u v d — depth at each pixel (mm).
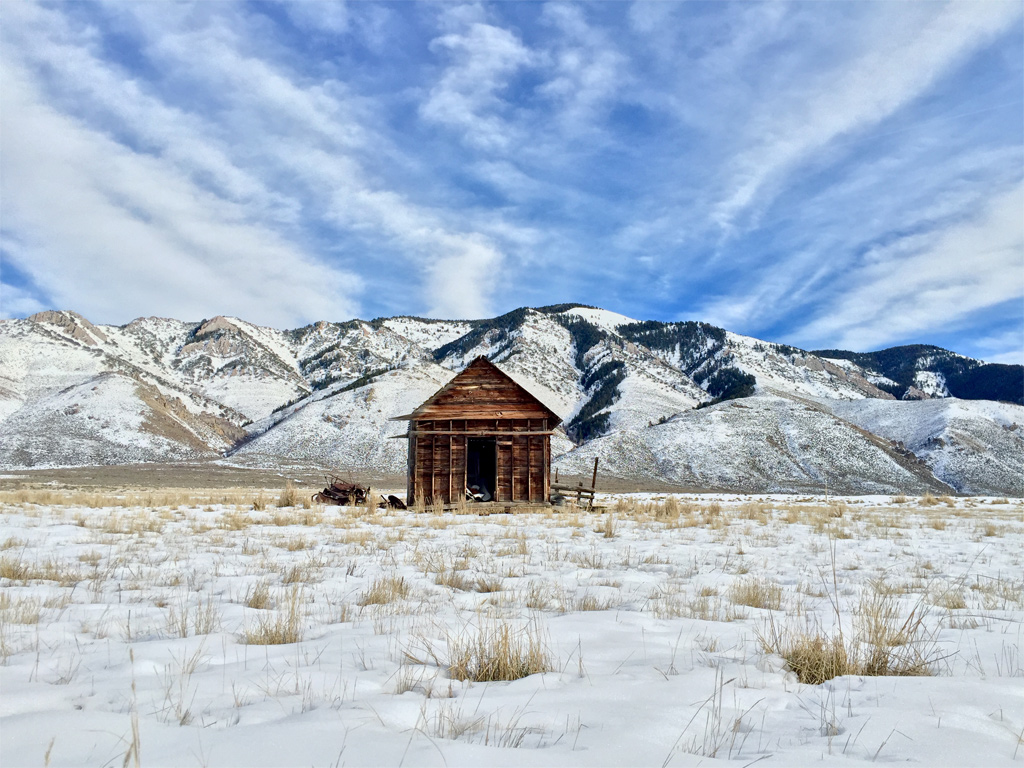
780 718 3164
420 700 3359
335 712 3059
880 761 2549
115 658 4305
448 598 7168
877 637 4605
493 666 4070
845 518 22250
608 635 5242
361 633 5254
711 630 5504
